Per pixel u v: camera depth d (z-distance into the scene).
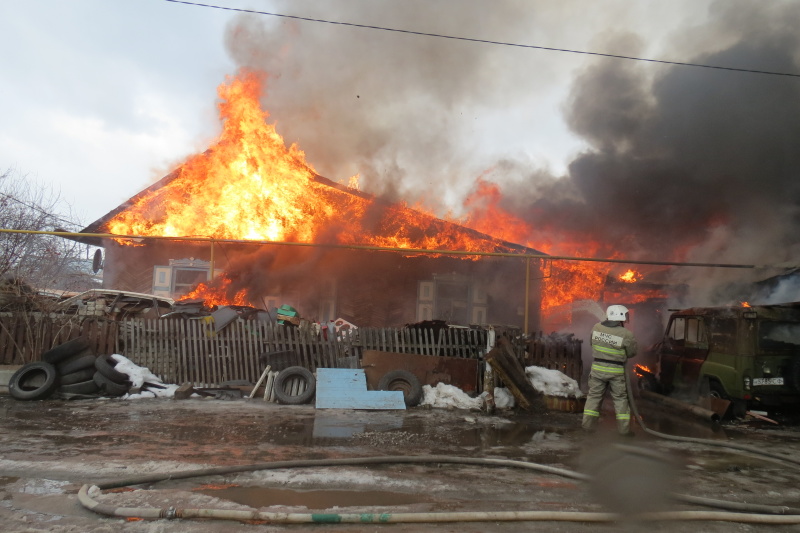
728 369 8.62
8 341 9.28
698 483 5.11
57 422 6.88
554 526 3.92
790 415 8.57
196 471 4.79
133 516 3.82
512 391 8.77
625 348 7.18
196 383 9.65
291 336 9.98
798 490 4.98
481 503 4.35
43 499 4.15
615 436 7.10
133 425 6.82
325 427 7.07
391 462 5.39
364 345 9.92
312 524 3.81
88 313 10.00
